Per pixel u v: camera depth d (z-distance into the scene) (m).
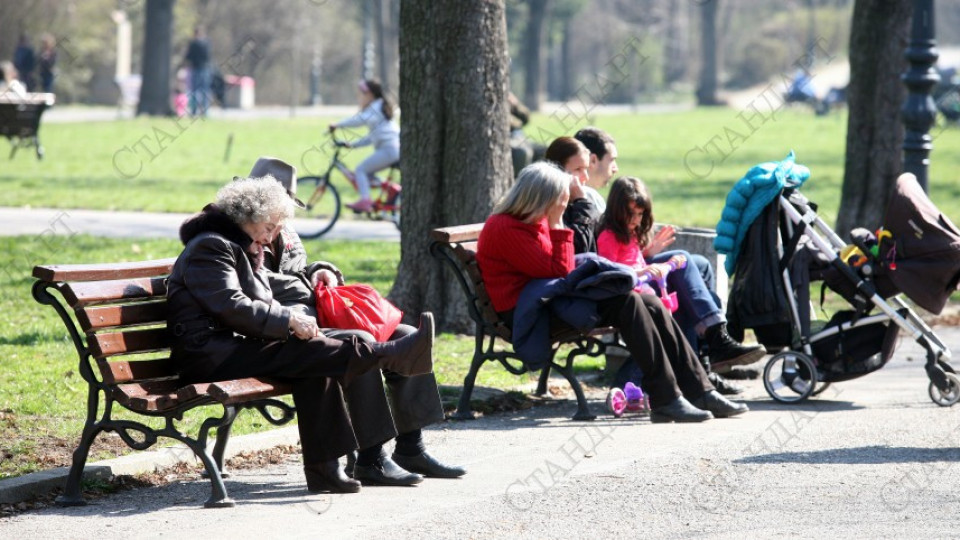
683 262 17.25
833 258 17.33
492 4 21.36
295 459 14.43
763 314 17.52
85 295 12.23
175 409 12.20
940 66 124.44
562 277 15.84
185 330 12.64
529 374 19.20
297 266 14.28
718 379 18.05
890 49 30.98
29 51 85.19
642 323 15.70
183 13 123.56
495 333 16.38
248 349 12.56
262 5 128.75
